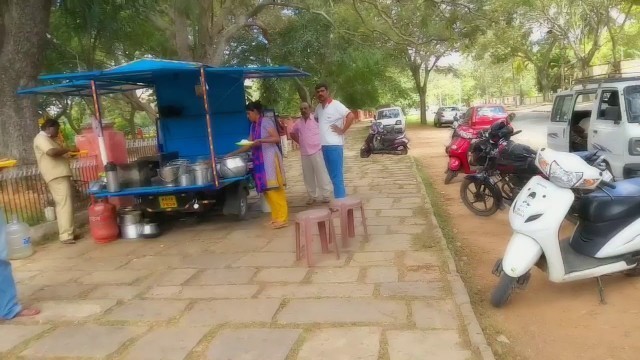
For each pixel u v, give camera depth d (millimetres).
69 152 7113
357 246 5996
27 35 8656
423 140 24172
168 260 5945
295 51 17125
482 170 7328
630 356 3523
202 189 6984
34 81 8945
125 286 5121
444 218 7418
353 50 18625
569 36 31078
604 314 4160
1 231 4332
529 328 3996
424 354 3430
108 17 9820
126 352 3693
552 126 9109
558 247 4199
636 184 4465
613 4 26625
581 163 4180
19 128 8820
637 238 4312
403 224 6969
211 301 4559
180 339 3842
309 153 8516
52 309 4574
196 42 13672
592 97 8008
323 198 8727
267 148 6859
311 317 4086
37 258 6355
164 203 7215
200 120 8648
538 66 44031
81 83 7281
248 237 6754
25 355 3723
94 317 4352
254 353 3561
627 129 6816
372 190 9883
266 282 4965
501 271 4457
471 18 12055
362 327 3861
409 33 13453
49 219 7555
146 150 11562
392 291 4543
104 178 7363
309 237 5352
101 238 6906
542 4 29469
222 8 13758
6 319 4363
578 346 3695
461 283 4645
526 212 4250
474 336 3625
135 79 7715
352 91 31125
